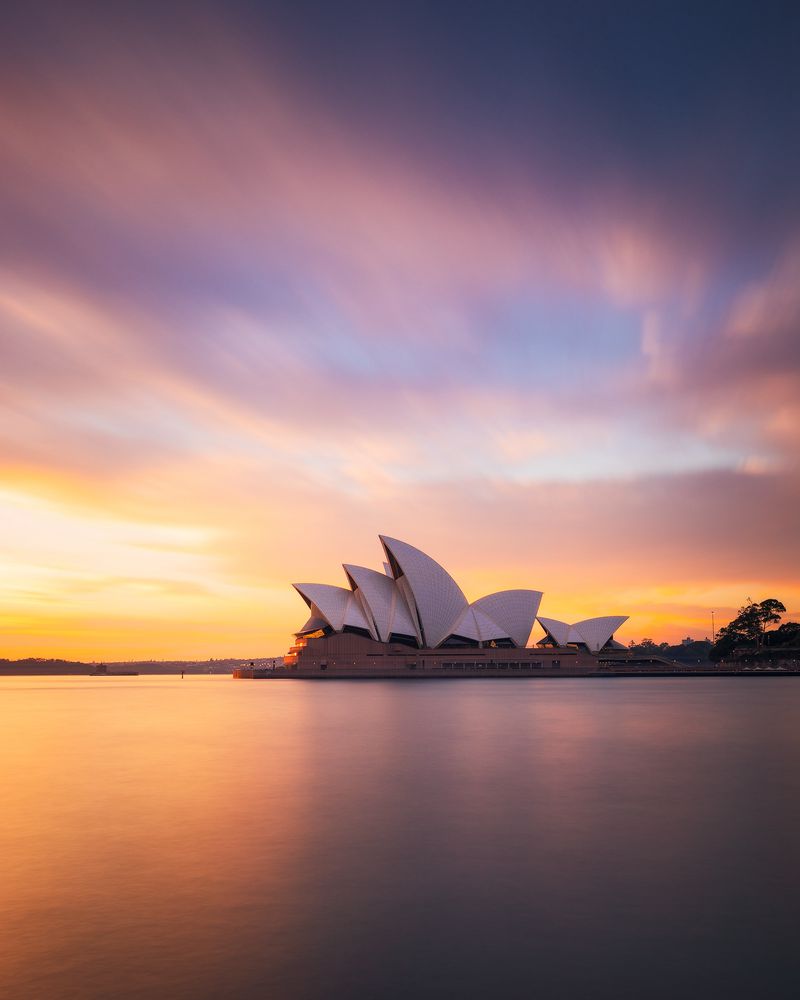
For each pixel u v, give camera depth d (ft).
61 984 32.91
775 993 32.17
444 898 42.80
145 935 37.96
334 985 32.81
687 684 357.61
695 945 36.83
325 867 48.37
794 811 63.93
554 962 34.99
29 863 49.65
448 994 32.01
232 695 282.15
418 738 118.52
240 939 37.45
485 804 66.64
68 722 157.48
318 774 83.41
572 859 49.98
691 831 57.11
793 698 230.89
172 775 83.61
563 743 111.45
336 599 446.60
